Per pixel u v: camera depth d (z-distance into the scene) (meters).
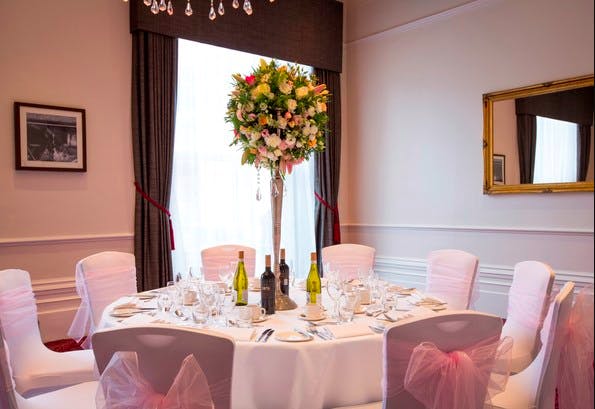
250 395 1.90
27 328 2.55
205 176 5.12
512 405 2.03
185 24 4.77
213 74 5.16
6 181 4.00
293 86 2.61
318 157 6.02
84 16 4.35
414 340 1.61
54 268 4.21
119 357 1.49
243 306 2.32
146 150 4.63
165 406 1.50
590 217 4.27
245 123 2.62
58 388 2.42
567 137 4.37
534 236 4.64
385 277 5.95
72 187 4.30
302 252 5.98
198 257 5.04
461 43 5.15
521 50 4.68
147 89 4.62
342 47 6.19
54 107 4.16
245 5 3.21
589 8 4.24
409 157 5.66
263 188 5.54
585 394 1.90
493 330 1.67
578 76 4.31
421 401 1.62
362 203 6.21
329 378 1.95
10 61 4.00
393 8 5.79
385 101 5.90
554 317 1.91
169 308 2.49
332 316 2.33
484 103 4.91
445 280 3.38
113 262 3.33
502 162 4.80
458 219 5.21
